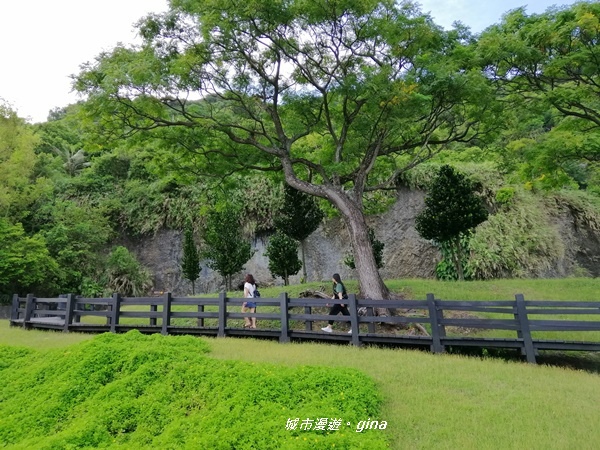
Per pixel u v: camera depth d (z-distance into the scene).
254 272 22.55
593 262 20.39
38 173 23.66
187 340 8.41
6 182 19.66
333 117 13.17
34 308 13.22
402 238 21.80
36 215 21.28
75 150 29.61
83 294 20.53
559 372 6.78
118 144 11.84
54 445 4.56
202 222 23.14
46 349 8.48
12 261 17.36
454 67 10.31
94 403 5.73
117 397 5.72
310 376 5.57
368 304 8.97
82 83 10.05
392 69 10.69
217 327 10.40
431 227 15.59
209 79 10.73
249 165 12.95
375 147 12.26
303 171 15.41
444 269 20.06
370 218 22.55
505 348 8.49
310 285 14.99
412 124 12.16
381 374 6.45
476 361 7.38
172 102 11.30
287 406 4.91
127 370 6.48
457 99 10.82
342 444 3.85
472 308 8.12
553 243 19.72
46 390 6.31
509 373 6.62
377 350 8.27
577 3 9.65
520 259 19.08
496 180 20.92
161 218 24.28
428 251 21.22
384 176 16.34
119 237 24.58
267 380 5.42
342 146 12.27
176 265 23.69
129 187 25.09
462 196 15.33
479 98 10.70
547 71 10.48
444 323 8.23
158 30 10.34
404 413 4.98
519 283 14.50
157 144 12.27
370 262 11.12
